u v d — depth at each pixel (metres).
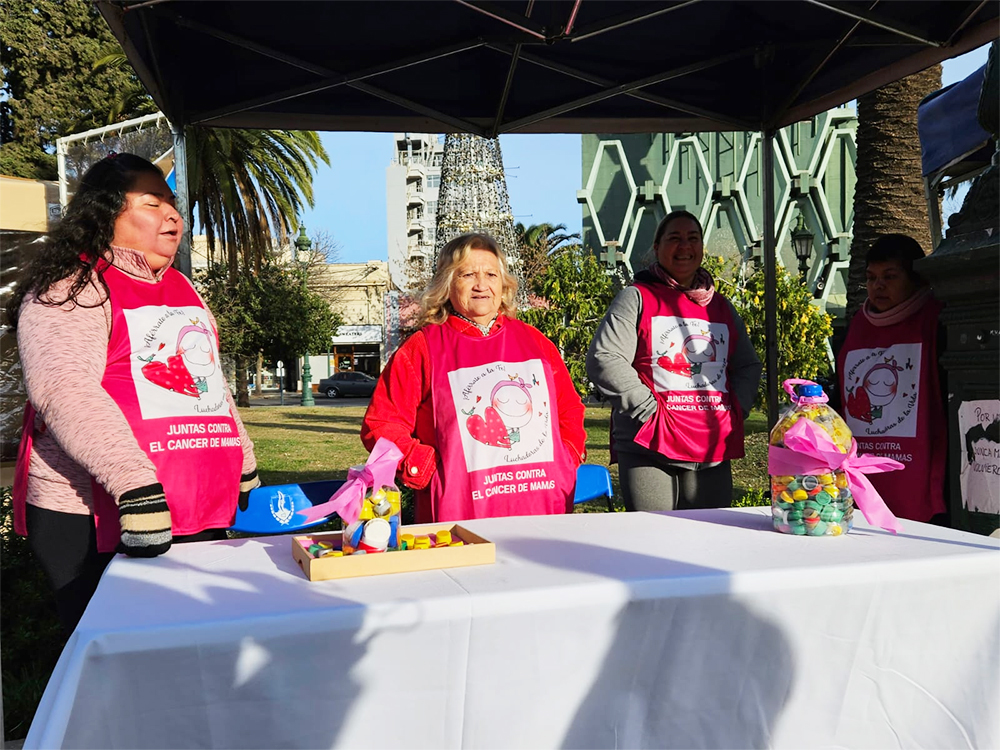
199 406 2.08
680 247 3.16
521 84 4.03
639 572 1.57
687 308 3.17
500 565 1.65
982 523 2.68
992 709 1.66
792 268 27.61
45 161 15.49
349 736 1.34
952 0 3.14
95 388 1.78
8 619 3.24
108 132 5.12
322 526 3.85
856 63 3.76
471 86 4.01
